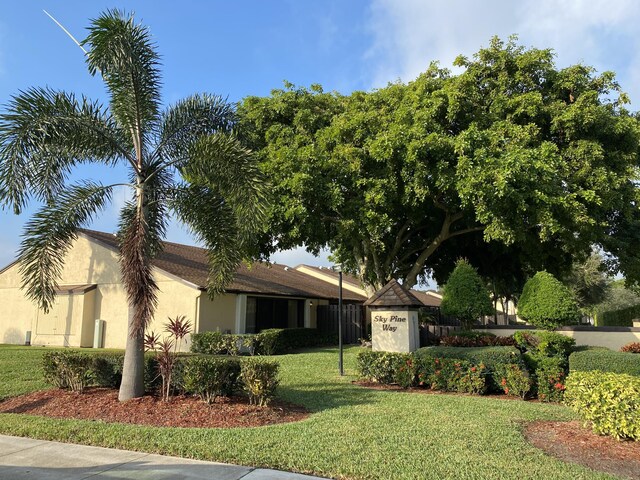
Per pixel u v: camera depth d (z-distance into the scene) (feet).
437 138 45.88
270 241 58.29
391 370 35.50
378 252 62.90
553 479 15.80
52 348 62.64
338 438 20.36
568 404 25.53
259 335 59.67
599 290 122.62
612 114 51.67
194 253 85.46
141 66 30.09
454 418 24.06
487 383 32.63
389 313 39.73
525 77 51.29
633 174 49.08
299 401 29.12
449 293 43.39
